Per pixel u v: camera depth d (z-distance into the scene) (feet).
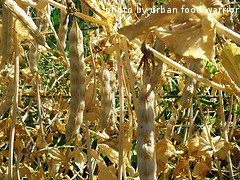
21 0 1.20
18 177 1.42
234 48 0.99
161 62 1.07
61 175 1.62
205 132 1.48
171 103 1.75
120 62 1.19
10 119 1.59
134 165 1.97
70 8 1.09
